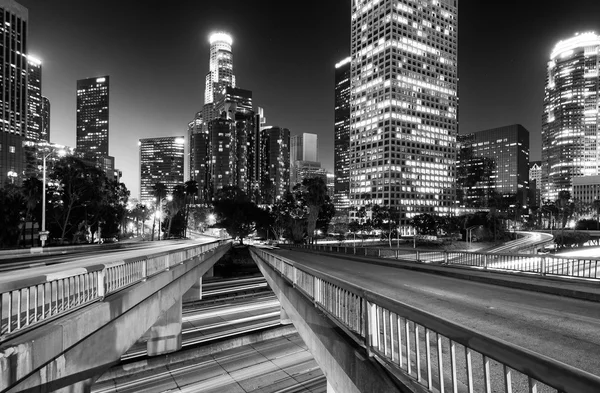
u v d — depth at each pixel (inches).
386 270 823.1
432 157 7047.2
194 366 887.1
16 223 1987.0
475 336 107.3
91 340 331.0
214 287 2021.4
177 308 955.3
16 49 7160.4
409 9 6884.8
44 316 274.7
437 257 1672.0
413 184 6771.7
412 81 6875.0
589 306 390.3
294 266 439.5
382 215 5152.6
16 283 237.6
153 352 931.3
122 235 4766.2
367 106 7126.0
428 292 493.7
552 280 546.6
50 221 2347.4
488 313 358.3
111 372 831.7
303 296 393.4
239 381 809.5
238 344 1008.2
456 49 7514.8
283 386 787.4
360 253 1473.9
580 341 262.8
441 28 7308.1
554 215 5634.8
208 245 1348.4
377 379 186.1
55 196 2279.8
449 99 7337.6
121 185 2992.1
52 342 261.4
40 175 3053.6
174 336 948.6
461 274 659.4
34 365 238.5
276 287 618.2
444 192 7170.3
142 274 509.4
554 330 293.4
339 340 250.2
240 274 2436.0
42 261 998.4
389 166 6565.0
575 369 73.9
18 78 7190.0
